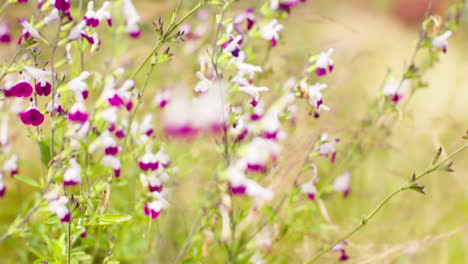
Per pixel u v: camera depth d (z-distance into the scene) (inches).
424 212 43.2
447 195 44.1
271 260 39.0
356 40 67.0
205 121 33.8
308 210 38.7
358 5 100.3
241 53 37.1
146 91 40.5
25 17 38.5
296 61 42.4
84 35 35.4
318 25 72.6
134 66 41.6
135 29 39.7
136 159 36.8
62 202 34.2
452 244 42.1
